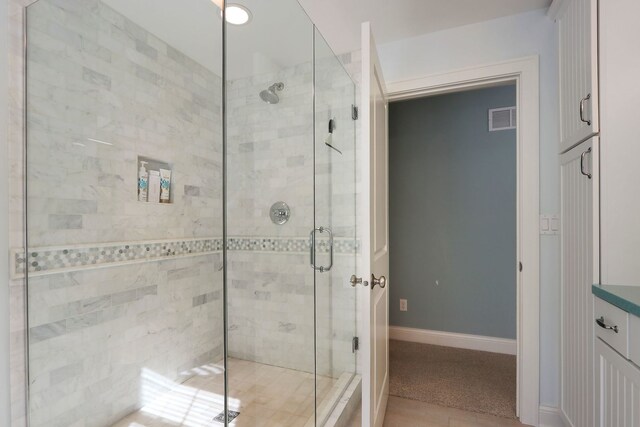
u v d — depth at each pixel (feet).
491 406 6.31
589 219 4.23
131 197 5.93
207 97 7.35
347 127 6.84
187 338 6.96
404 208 10.00
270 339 6.42
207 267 7.46
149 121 6.24
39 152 4.44
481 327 9.20
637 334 3.06
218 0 5.43
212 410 5.90
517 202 5.90
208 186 7.52
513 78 5.88
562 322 5.22
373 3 5.47
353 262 6.73
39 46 4.42
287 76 6.31
